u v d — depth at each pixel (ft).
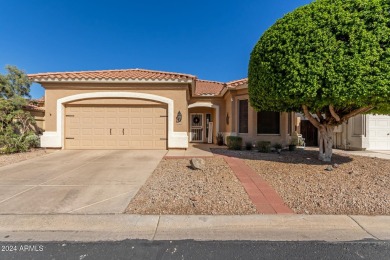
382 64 18.60
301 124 54.39
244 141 44.32
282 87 22.62
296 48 21.36
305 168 24.16
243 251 10.11
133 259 9.54
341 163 26.48
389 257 9.68
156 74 44.27
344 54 19.60
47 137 38.60
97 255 9.81
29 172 23.66
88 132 39.75
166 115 40.06
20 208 14.33
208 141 59.06
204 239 11.10
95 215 13.35
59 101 38.96
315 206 14.56
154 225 12.37
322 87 20.42
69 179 21.03
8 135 35.60
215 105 54.95
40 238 11.14
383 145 42.39
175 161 29.19
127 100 39.78
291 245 10.55
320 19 20.83
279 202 15.33
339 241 10.87
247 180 20.30
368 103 21.02
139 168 25.43
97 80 38.37
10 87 44.04
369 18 19.30
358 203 14.85
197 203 15.07
